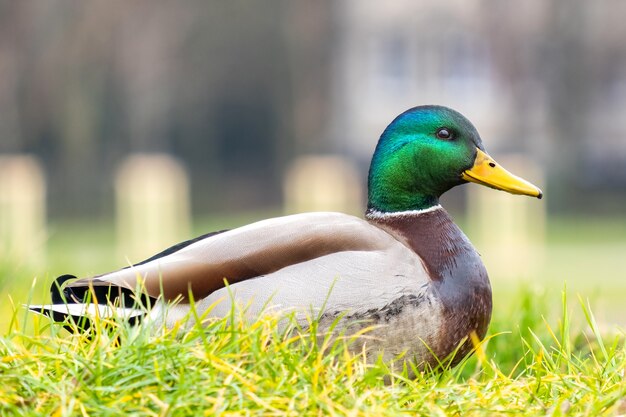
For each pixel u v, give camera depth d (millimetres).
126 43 40000
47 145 40281
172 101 41594
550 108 41906
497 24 42781
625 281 15164
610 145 41719
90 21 39094
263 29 42000
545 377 4797
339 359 4863
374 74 44062
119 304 5094
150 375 4324
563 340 5297
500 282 14141
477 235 23672
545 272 16953
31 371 4375
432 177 5734
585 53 41594
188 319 4785
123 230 22156
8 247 8992
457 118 5805
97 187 39531
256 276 5117
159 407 4191
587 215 40125
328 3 42938
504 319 6719
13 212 15445
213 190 42406
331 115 43812
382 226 5738
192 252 5160
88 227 31797
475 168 5793
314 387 4328
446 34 43781
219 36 41656
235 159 43594
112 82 40156
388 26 43969
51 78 39188
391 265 5176
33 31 39125
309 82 42781
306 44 42594
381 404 4359
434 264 5395
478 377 6051
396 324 5148
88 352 4602
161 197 19594
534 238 25844
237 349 4578
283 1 42125
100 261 14953
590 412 4379
